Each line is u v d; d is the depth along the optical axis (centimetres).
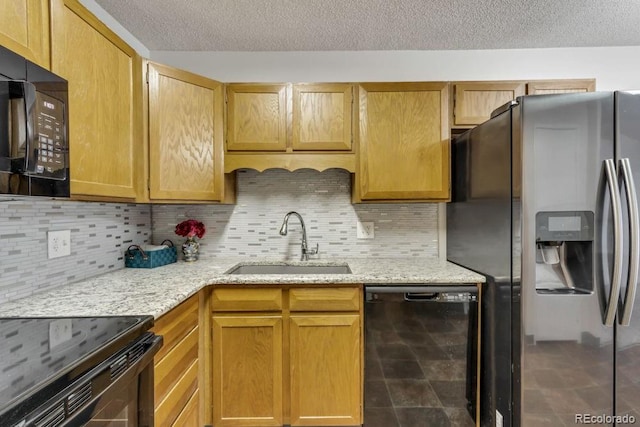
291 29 186
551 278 142
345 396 159
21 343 81
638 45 208
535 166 132
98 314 104
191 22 178
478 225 166
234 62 212
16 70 80
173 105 164
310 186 217
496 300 149
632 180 126
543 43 204
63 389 66
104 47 128
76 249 149
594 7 165
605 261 130
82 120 117
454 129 191
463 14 171
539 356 134
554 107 131
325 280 156
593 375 133
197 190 173
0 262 114
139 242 201
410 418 158
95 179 124
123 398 86
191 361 144
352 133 184
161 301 117
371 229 216
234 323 158
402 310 157
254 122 183
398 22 179
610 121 130
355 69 213
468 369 158
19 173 80
